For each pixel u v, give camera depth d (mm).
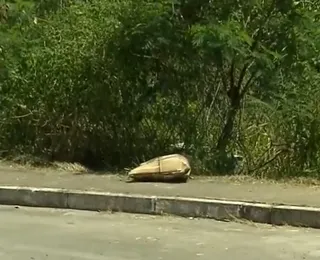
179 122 15359
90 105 15406
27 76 15945
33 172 14797
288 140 14742
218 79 15219
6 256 9375
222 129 15414
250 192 12570
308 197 12125
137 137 15562
